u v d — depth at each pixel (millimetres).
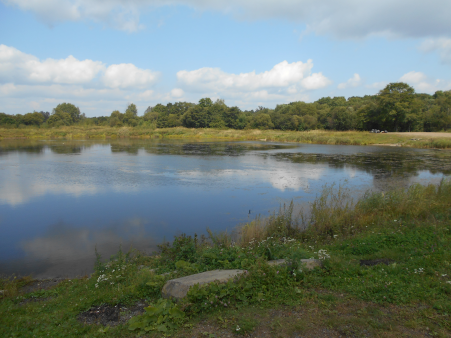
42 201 16188
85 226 12500
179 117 109375
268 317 4805
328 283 5805
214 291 5363
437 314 4633
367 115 77812
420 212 10562
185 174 23516
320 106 122750
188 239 8688
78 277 8250
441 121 73188
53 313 5637
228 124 99750
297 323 4578
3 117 94875
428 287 5398
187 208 14758
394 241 8148
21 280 8164
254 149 44594
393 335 4227
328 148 46219
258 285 5652
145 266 8234
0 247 10477
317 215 11094
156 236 11398
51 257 9688
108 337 4637
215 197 16688
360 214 11188
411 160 31219
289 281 5793
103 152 39750
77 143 55500
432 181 20031
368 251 7805
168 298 5535
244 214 13742
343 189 17781
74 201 16172
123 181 21000
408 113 70000
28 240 11070
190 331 4594
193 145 52094
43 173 23938
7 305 6395
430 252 7016
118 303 5773
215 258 7316
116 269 7770
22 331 4969
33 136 73875
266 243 8461
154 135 76188
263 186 19250
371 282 5703
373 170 24938
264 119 93812
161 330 4621
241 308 5090
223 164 28719
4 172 24328
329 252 7879
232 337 4367
